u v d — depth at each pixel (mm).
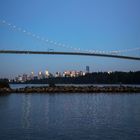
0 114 47688
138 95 102375
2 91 119000
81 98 87438
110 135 30438
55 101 76188
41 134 31141
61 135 30625
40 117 43969
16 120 40844
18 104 67625
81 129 33781
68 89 123500
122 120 40281
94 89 123688
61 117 43969
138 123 37562
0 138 29406
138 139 28703
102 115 46094
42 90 122500
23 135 30688
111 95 103125
